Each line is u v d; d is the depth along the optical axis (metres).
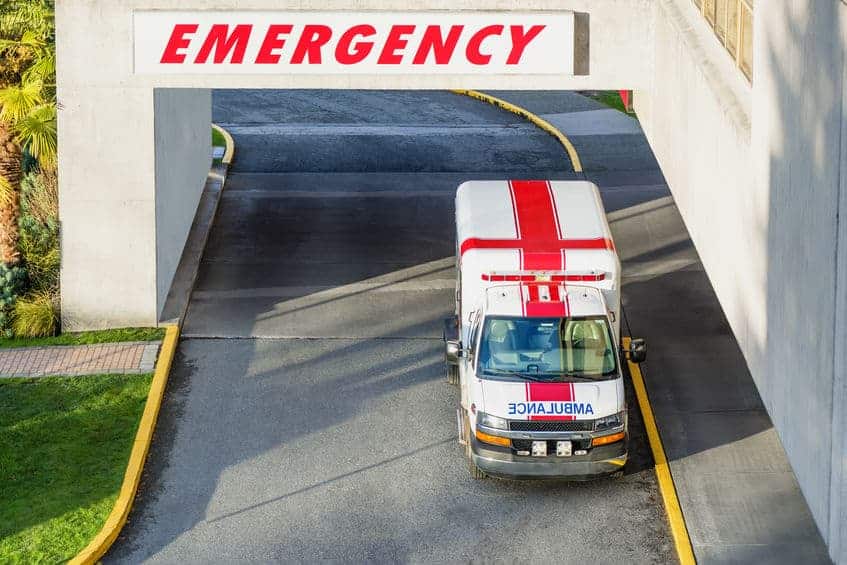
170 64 19.67
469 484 16.58
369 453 17.34
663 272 23.05
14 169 20.92
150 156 20.08
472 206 18.80
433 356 20.08
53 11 20.36
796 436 13.06
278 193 27.08
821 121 11.99
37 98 20.00
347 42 19.47
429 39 19.44
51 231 21.86
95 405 18.27
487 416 15.94
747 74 15.40
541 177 28.17
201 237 24.28
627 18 19.61
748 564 14.82
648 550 15.18
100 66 19.70
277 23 19.44
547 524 15.69
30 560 14.70
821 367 12.13
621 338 20.52
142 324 20.66
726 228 15.79
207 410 18.47
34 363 19.48
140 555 15.09
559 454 15.86
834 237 11.64
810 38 12.33
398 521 15.77
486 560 14.97
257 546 15.27
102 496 16.06
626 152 29.80
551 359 16.62
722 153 15.84
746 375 19.31
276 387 19.12
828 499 12.07
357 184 27.72
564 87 19.75
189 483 16.62
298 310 21.66
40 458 16.94
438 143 30.66
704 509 15.95
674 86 18.41
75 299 20.53
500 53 19.48
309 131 31.59
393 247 24.36
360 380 19.33
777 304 13.66
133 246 20.34
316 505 16.14
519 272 17.52
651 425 17.92
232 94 35.31
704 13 17.67
